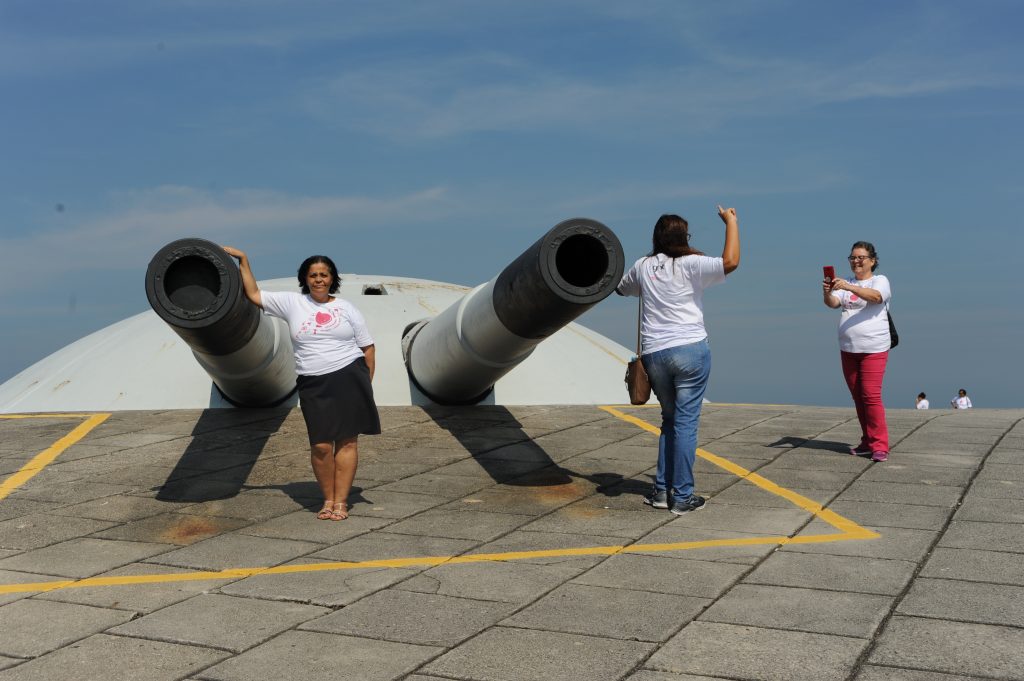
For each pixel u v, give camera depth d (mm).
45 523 5535
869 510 5551
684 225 5645
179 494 6207
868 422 6957
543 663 3355
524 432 8250
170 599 4129
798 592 4082
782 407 10227
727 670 3271
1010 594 3998
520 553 4781
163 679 3273
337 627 3746
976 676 3191
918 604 3895
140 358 11773
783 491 6090
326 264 5613
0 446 7711
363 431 5629
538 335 6609
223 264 5199
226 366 7668
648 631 3650
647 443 7824
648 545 4902
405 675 3275
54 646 3592
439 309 12969
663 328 5570
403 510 5770
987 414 9180
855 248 7023
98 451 7496
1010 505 5559
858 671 3244
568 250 5832
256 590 4230
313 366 5531
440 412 9305
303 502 5988
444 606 3975
